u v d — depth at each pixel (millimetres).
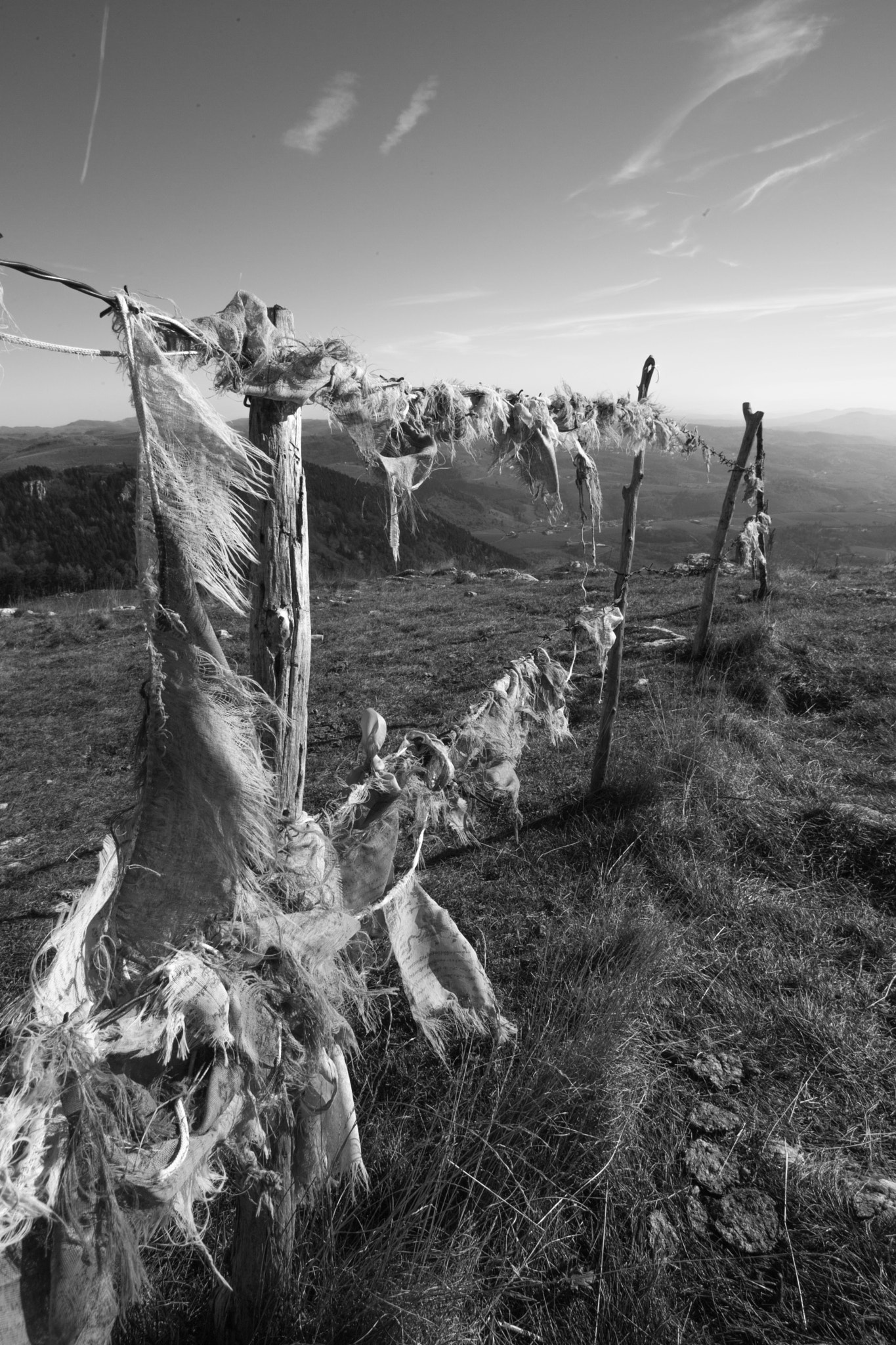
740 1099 2688
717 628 7480
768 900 3742
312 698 7527
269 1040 1410
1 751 7000
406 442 2336
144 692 1248
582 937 3461
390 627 10602
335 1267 1964
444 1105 2605
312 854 1657
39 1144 1014
